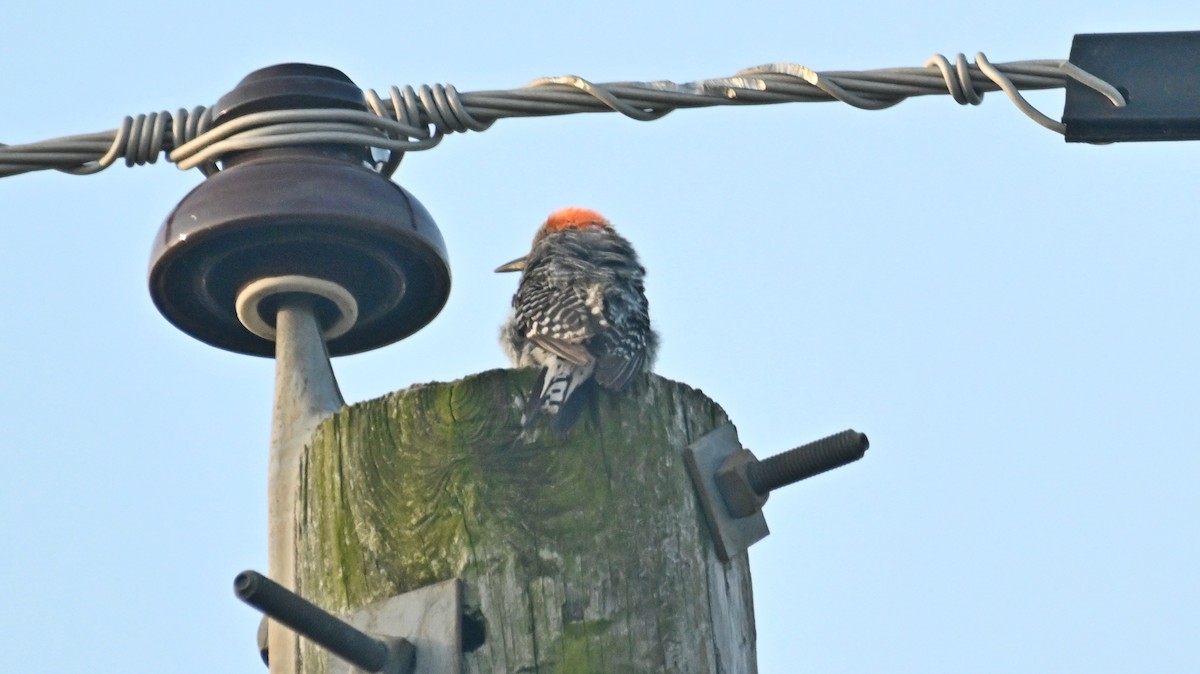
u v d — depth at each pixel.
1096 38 11.87
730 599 10.55
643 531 10.31
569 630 10.05
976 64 12.10
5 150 12.58
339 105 12.34
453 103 12.42
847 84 12.23
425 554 10.24
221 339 12.59
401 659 9.90
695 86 12.37
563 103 12.42
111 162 12.58
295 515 10.81
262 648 11.21
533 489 10.32
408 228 11.83
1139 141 11.86
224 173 11.98
